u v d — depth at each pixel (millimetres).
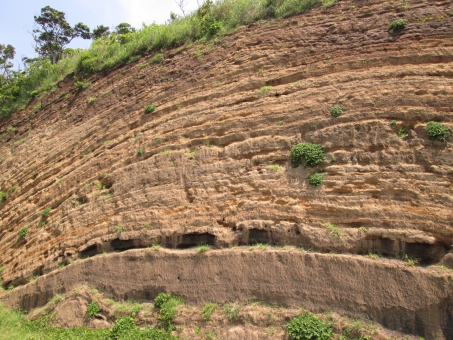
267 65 14633
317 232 10547
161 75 18094
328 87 12555
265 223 11375
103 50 24031
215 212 12414
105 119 19000
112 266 13516
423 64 11742
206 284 11422
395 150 10555
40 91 25938
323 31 14133
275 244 11188
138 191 14445
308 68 13539
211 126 14188
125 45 22766
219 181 12828
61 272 14828
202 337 10688
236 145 13141
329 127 11742
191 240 12570
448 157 9922
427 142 10289
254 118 13336
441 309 8633
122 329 11734
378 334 8906
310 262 10219
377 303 9164
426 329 8648
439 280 8703
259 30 16000
